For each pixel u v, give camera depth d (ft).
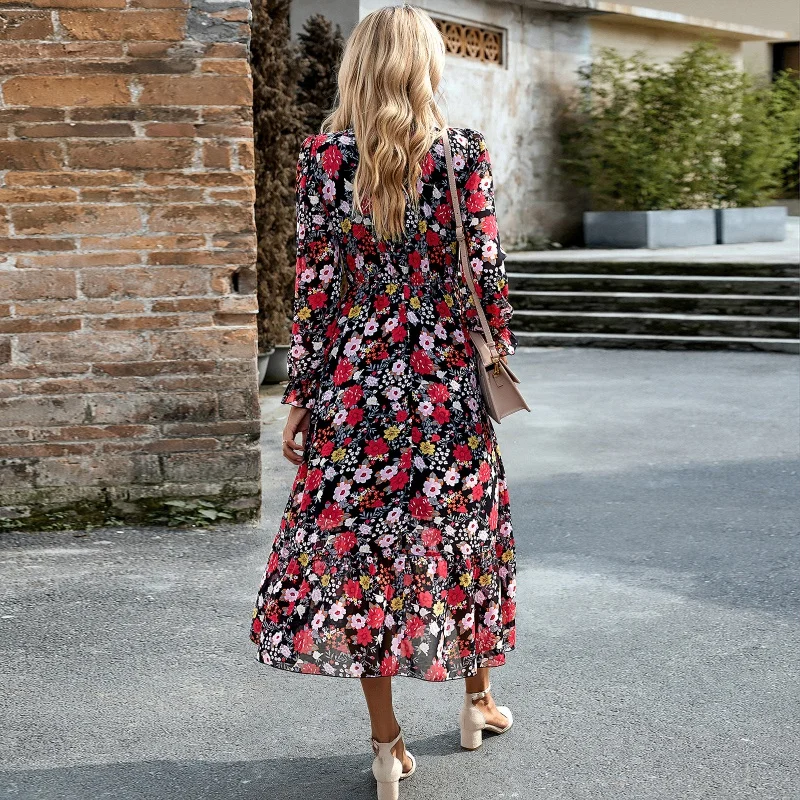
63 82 15.93
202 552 16.05
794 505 18.02
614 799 9.27
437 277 9.12
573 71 51.26
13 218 16.16
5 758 10.22
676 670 11.83
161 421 17.02
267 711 11.12
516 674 11.80
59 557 15.83
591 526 17.08
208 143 16.38
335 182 9.02
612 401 27.14
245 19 16.17
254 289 16.87
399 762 9.22
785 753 10.00
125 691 11.59
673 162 49.57
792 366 31.83
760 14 65.77
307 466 9.12
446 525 8.87
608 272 39.68
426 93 8.90
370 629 8.73
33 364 16.58
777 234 51.55
